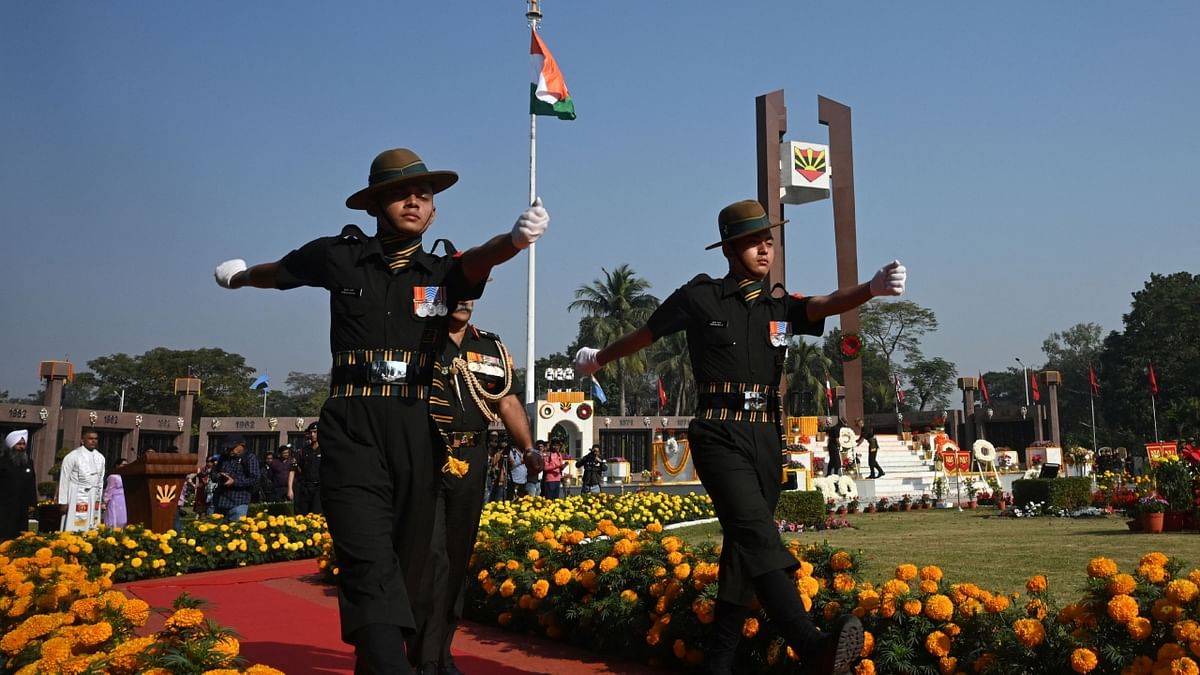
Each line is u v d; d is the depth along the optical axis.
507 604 6.99
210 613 7.57
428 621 4.96
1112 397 75.50
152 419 43.91
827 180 33.78
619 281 61.44
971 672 4.41
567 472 30.06
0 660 4.32
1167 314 73.19
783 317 4.83
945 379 90.81
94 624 4.38
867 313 83.69
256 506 17.64
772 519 4.53
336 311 3.89
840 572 5.54
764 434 4.66
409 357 3.84
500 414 5.71
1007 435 61.75
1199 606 4.02
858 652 3.97
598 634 6.09
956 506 23.42
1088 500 18.27
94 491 15.08
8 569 5.56
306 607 7.98
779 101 33.78
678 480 29.41
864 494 25.16
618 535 7.34
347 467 3.71
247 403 70.25
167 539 11.07
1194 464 13.29
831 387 64.94
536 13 25.12
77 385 68.25
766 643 5.00
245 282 4.25
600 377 70.00
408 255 3.92
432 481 3.87
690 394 70.12
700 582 5.48
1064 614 4.36
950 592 4.79
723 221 4.91
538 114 25.70
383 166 3.89
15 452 12.14
